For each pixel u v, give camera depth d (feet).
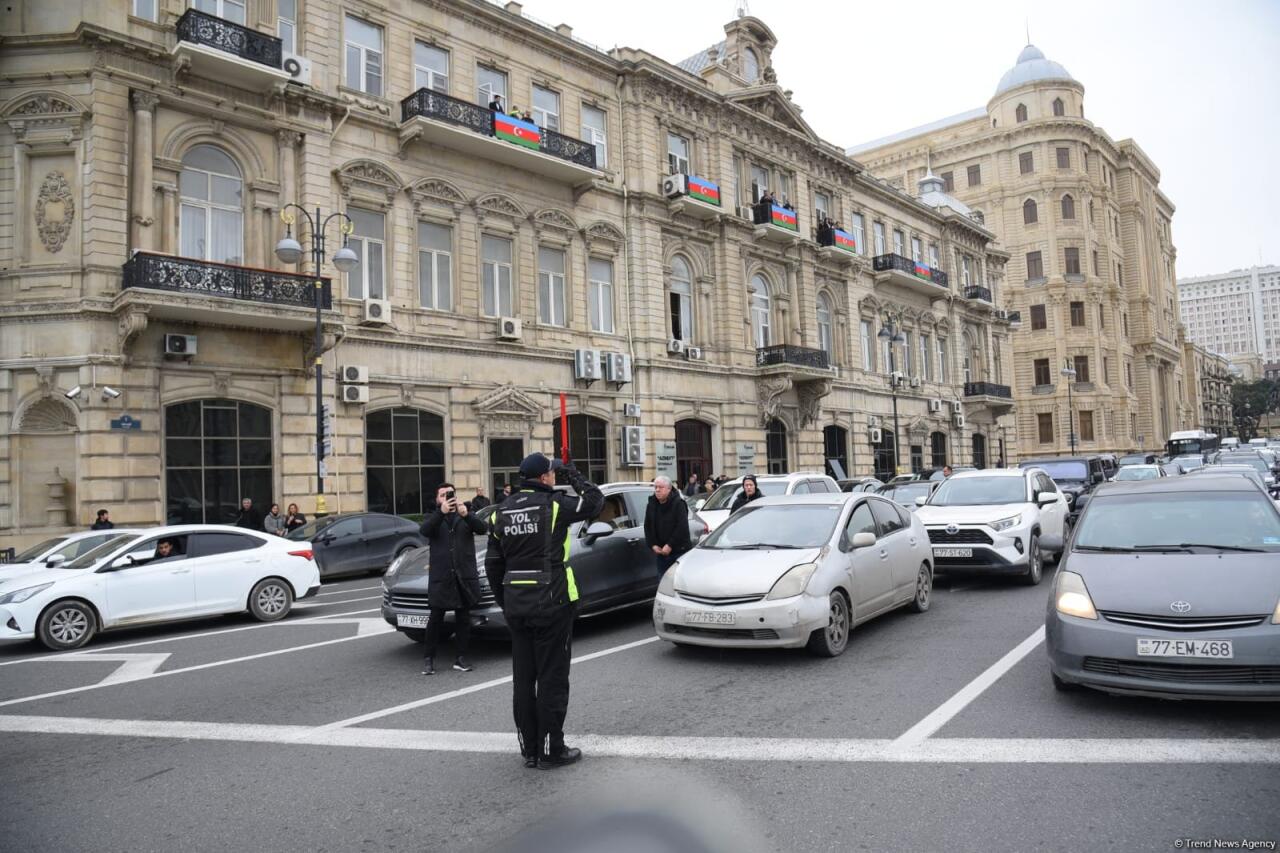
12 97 59.06
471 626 28.78
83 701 25.39
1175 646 18.22
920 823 13.96
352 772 17.80
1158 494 24.41
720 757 17.56
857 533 29.86
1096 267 224.12
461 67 80.02
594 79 92.12
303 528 59.98
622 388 90.68
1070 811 14.21
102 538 42.04
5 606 34.01
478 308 78.74
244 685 26.53
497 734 20.12
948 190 231.50
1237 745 17.01
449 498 27.45
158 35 62.23
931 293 146.92
